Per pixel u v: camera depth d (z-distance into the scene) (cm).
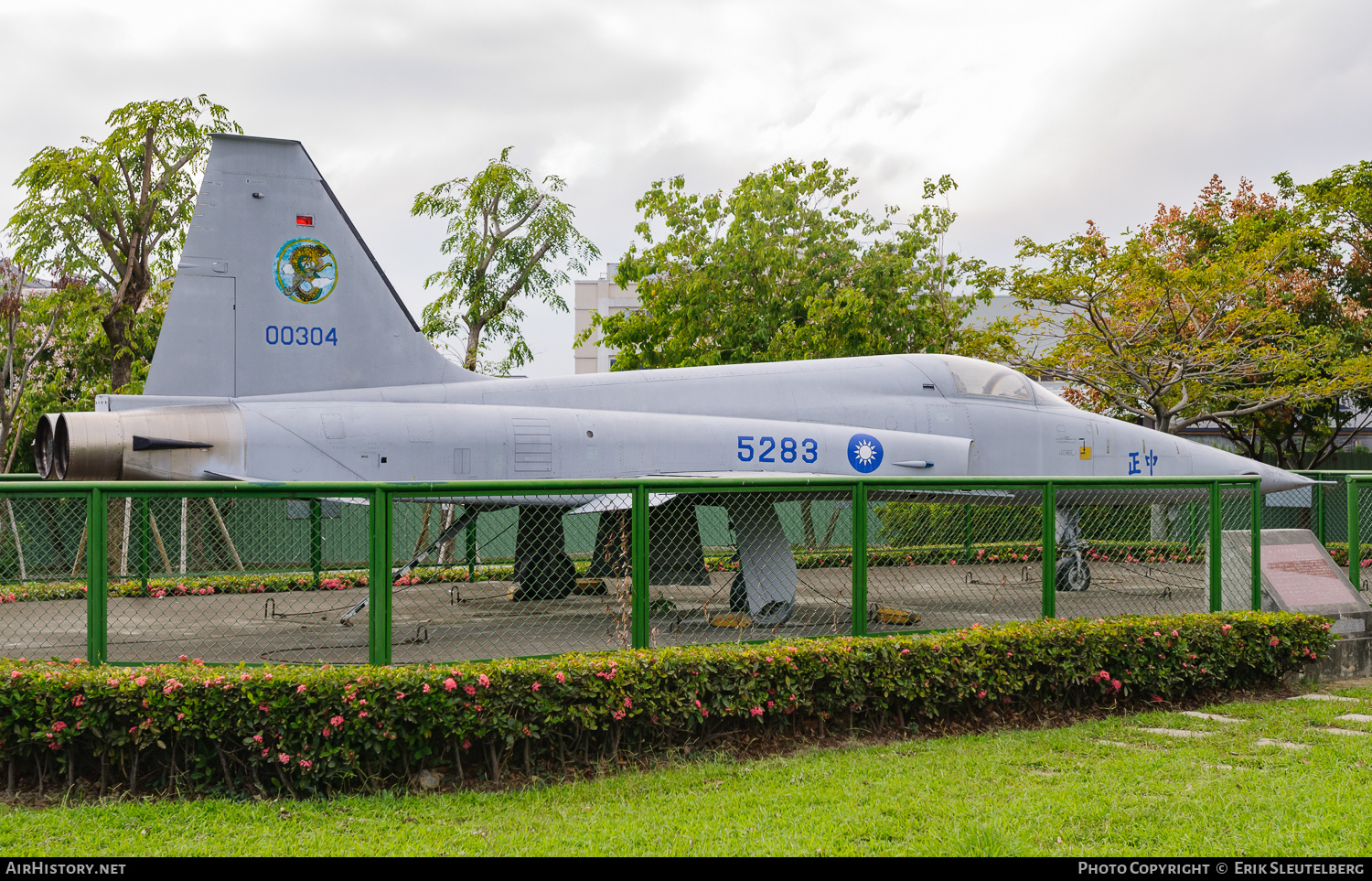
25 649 791
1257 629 798
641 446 1077
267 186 1000
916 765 580
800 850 434
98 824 471
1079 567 1253
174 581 1230
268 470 941
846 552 1020
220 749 518
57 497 550
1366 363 2142
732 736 621
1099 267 2134
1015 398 1305
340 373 1030
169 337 959
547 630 941
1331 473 1505
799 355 2202
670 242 2409
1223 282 2145
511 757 562
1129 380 2289
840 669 635
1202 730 682
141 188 1864
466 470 1008
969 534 1046
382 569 578
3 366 2225
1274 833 448
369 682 526
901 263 2311
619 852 435
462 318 2088
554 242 2075
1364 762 582
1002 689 687
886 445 1170
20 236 1786
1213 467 1362
